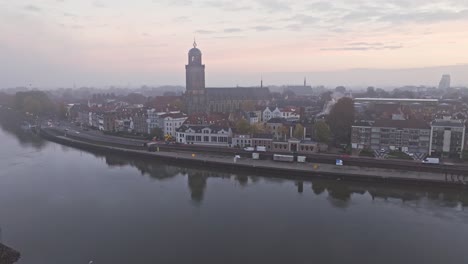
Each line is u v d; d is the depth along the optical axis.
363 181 110.44
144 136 195.50
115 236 74.38
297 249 68.69
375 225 79.25
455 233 75.00
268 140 150.00
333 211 87.69
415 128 138.25
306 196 99.19
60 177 119.88
